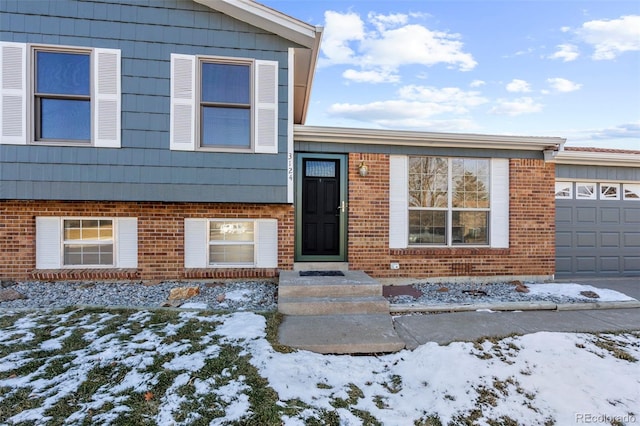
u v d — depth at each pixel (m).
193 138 5.72
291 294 4.89
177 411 2.48
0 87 5.27
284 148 5.97
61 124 5.52
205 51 5.75
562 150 6.98
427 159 6.79
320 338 3.77
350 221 6.42
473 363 3.32
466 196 6.86
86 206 5.86
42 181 5.38
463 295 5.72
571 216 7.35
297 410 2.57
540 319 4.62
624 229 7.55
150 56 5.62
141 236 5.95
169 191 5.68
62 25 5.41
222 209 6.15
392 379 3.16
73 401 2.56
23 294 5.14
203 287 5.73
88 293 5.29
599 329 4.29
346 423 2.48
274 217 6.25
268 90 5.92
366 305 4.69
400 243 6.62
